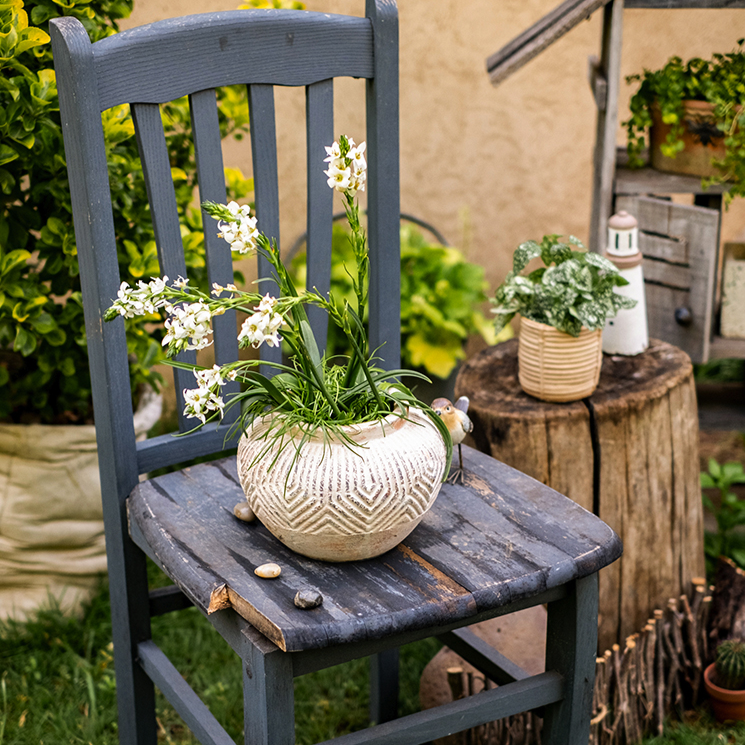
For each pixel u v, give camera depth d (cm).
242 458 110
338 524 104
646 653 179
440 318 273
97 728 176
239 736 175
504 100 288
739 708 180
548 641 129
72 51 112
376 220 141
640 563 182
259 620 102
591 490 174
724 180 202
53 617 196
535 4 277
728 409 240
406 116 288
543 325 167
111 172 171
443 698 171
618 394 174
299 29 129
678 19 271
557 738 131
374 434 106
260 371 143
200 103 126
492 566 112
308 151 136
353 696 188
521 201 302
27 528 190
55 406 203
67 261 174
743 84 189
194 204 241
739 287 212
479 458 140
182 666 194
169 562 114
